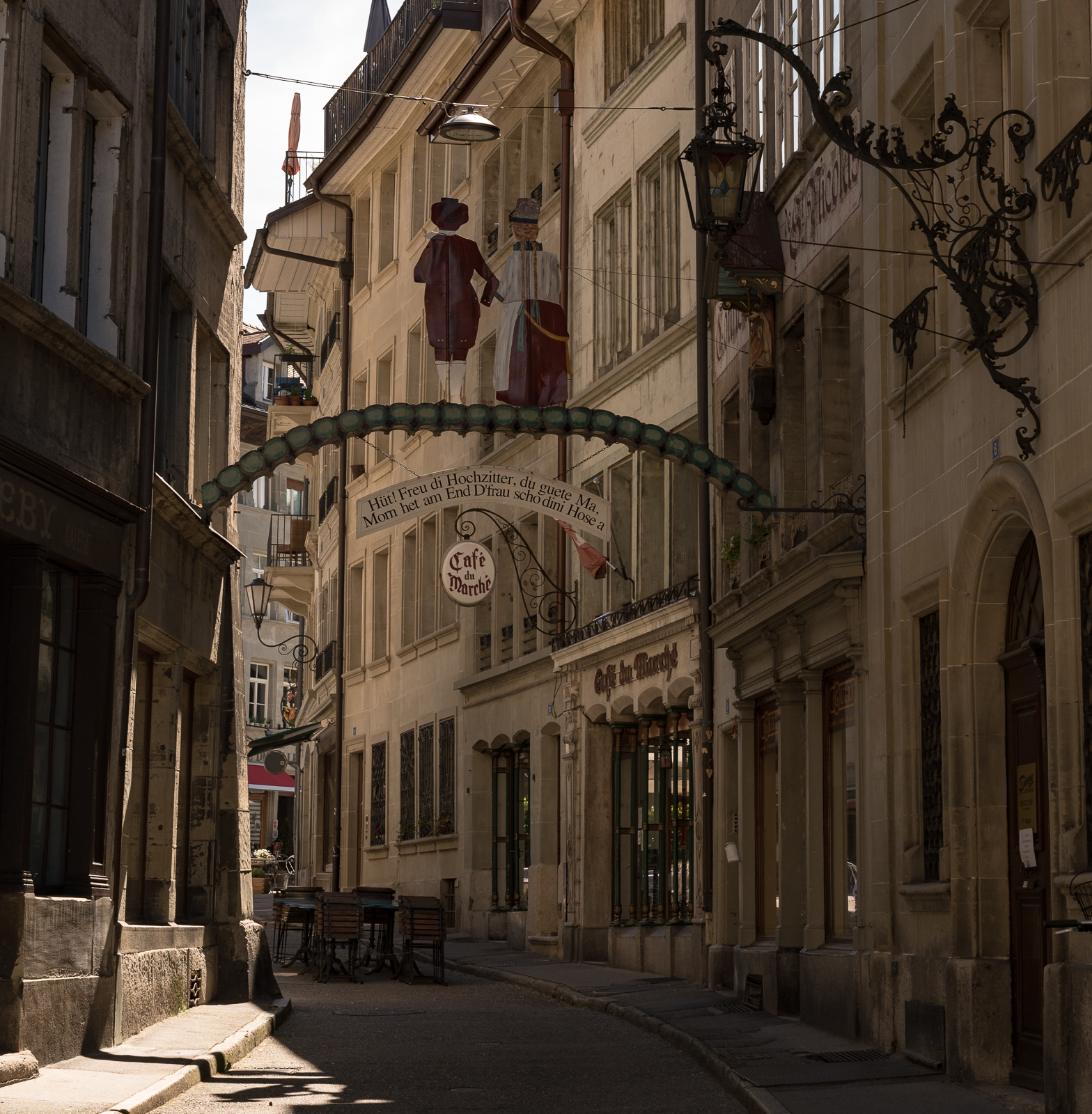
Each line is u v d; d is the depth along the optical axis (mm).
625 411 26391
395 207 39844
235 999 18078
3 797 12203
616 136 27422
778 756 18766
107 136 14672
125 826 14484
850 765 16438
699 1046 14391
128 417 14625
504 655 31891
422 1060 14023
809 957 16641
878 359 15188
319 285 46438
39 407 12758
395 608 38844
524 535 31016
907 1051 13477
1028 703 12258
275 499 65375
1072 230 10391
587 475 27656
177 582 16781
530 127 32125
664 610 22969
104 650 13820
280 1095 11656
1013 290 11117
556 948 27641
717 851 21500
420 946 24344
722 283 19469
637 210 26469
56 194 13750
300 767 51438
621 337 27250
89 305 14477
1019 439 11219
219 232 19406
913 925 13867
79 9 13734
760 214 19406
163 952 15500
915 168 11125
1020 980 12133
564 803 27531
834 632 16344
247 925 18500
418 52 35375
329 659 44125
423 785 36125
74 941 12828
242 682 19312
